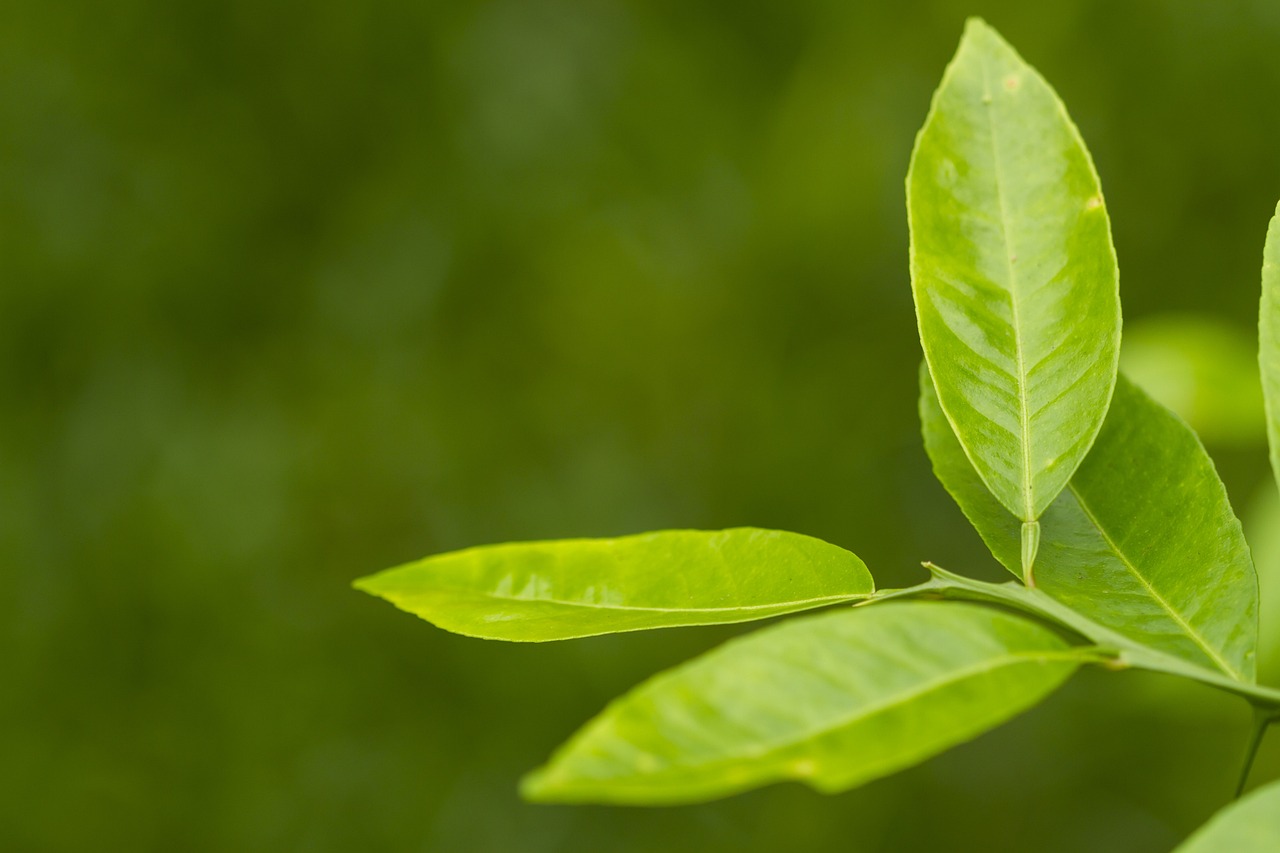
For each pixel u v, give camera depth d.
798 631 0.83
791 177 3.52
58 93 3.31
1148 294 3.43
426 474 3.28
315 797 3.01
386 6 3.35
